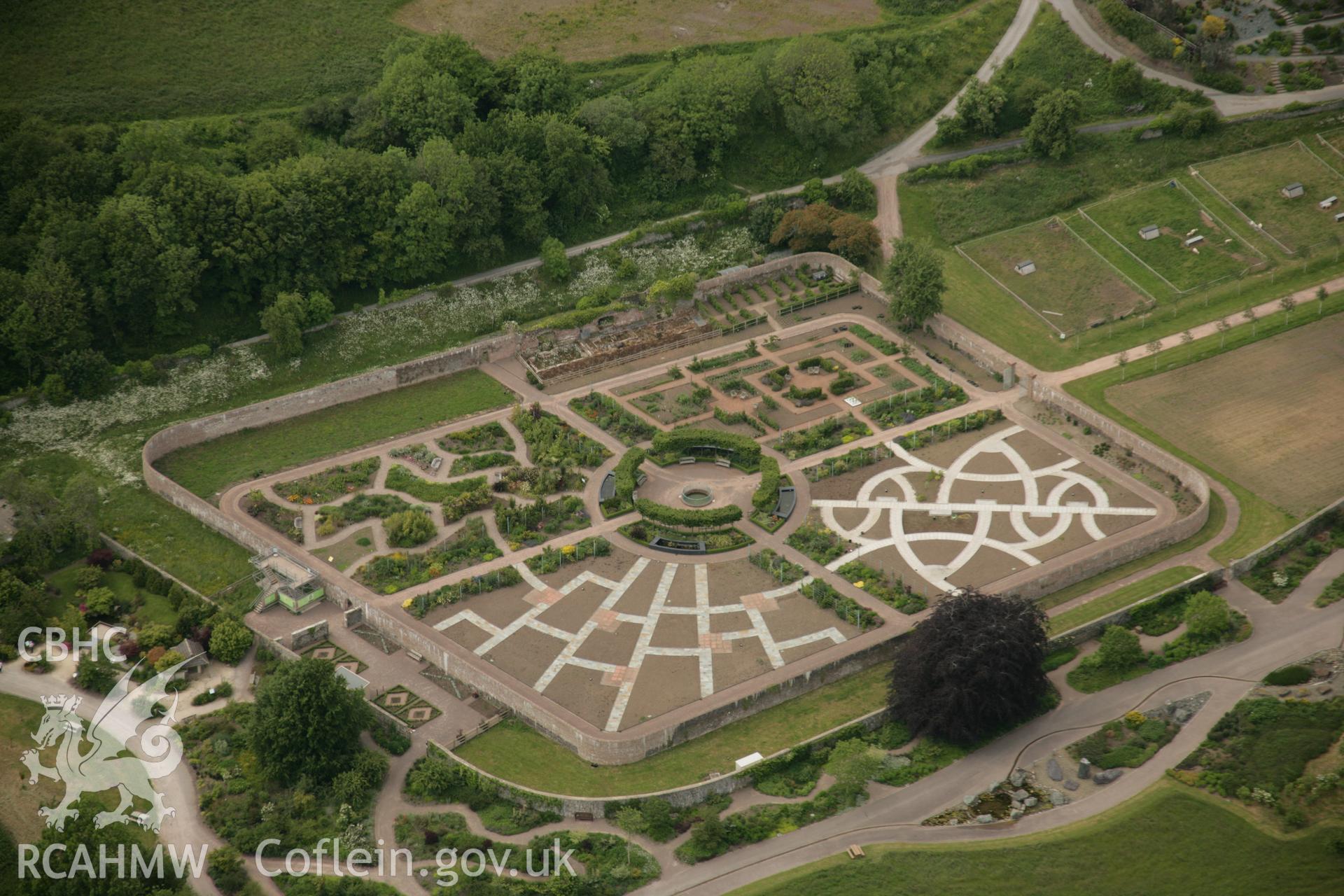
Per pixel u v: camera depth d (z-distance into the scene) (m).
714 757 151.38
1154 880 136.25
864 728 153.62
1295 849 138.00
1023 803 144.00
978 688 148.25
